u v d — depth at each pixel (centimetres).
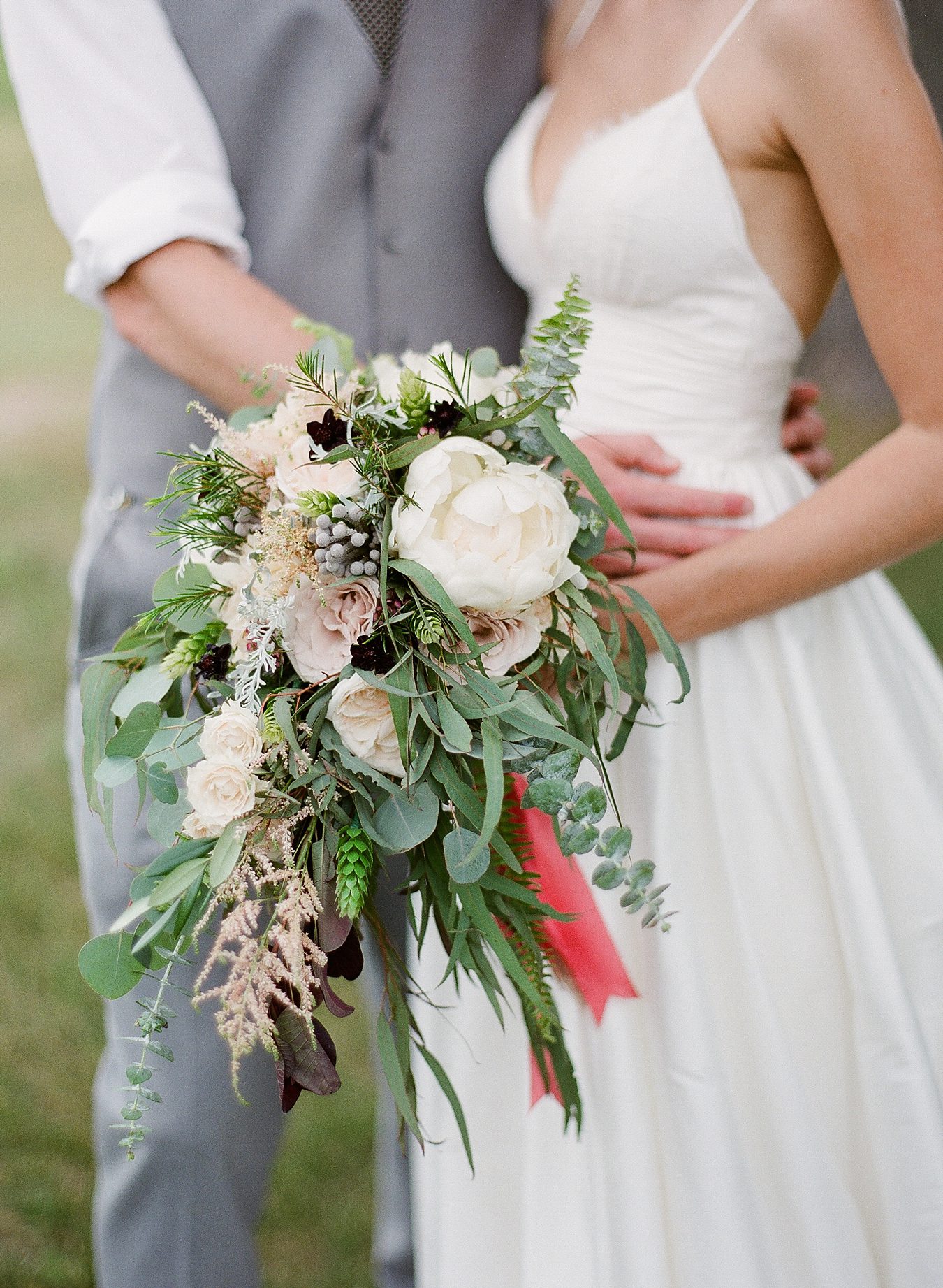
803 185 153
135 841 173
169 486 138
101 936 119
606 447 157
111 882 176
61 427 638
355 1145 265
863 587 168
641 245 157
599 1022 146
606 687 145
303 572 117
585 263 163
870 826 158
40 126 162
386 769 117
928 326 139
